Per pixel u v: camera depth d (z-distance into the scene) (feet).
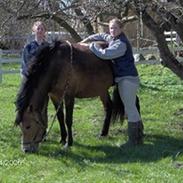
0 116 36.86
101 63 29.63
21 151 28.09
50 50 28.22
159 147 28.94
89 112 38.06
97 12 28.53
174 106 39.45
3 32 30.42
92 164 25.99
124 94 29.17
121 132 32.09
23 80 27.63
